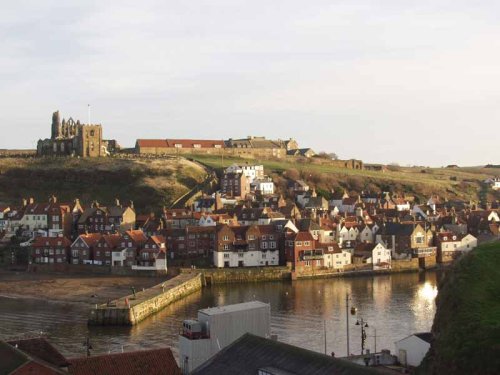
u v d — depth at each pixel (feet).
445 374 224.94
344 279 618.03
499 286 255.70
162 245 620.90
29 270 652.48
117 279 598.34
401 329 403.95
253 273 613.11
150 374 244.22
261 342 229.25
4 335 400.06
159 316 457.68
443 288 270.67
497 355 212.43
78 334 405.59
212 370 224.53
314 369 203.92
